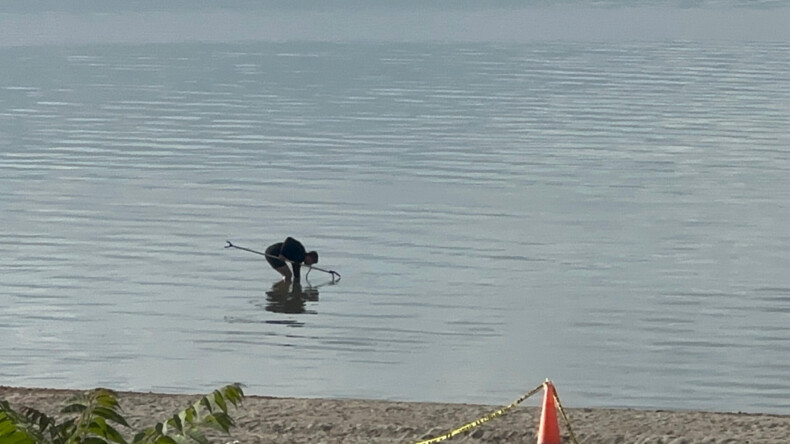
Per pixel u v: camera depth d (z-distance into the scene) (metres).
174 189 45.03
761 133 59.72
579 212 40.00
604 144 56.62
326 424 11.89
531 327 25.33
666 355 22.95
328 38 143.75
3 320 25.80
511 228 37.25
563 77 90.25
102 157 54.16
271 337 24.38
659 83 84.31
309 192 44.06
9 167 51.22
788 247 34.41
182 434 6.86
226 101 77.94
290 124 66.00
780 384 20.94
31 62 111.00
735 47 119.31
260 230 37.25
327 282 30.09
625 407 19.55
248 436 11.39
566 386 20.73
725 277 30.53
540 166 50.09
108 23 185.25
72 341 23.91
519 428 11.88
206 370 21.67
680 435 11.54
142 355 22.84
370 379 20.95
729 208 40.84
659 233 36.59
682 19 182.00
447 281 30.09
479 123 64.69
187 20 193.38
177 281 30.09
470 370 21.69
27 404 12.38
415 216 39.25
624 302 27.80
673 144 56.56
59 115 71.19
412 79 91.38
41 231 36.75
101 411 7.01
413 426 11.92
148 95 82.44
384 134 60.97
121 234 36.38
